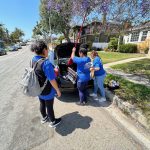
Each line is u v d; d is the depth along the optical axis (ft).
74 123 11.68
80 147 9.12
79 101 15.81
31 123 11.73
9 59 55.77
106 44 96.07
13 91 19.13
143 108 12.80
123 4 16.66
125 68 30.89
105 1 16.52
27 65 39.75
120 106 14.01
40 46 9.44
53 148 9.05
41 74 9.44
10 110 13.98
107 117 12.54
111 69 30.09
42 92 9.94
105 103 15.29
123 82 20.16
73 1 18.76
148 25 18.89
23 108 14.40
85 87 14.57
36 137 10.06
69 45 19.13
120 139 9.80
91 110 13.82
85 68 13.64
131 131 10.64
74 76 15.62
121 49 69.15
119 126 11.23
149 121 11.00
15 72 30.40
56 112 13.46
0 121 12.05
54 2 26.16
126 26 19.66
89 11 18.81
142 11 16.38
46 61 9.27
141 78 23.06
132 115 12.39
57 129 10.93
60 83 15.58
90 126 11.25
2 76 26.99
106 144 9.37
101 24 21.21
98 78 14.74
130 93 16.28
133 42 69.26
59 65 18.80
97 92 18.30
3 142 9.61
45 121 11.75
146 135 10.21
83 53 13.53
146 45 60.39
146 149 8.99
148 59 43.37
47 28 89.04
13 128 11.08
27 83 9.44
